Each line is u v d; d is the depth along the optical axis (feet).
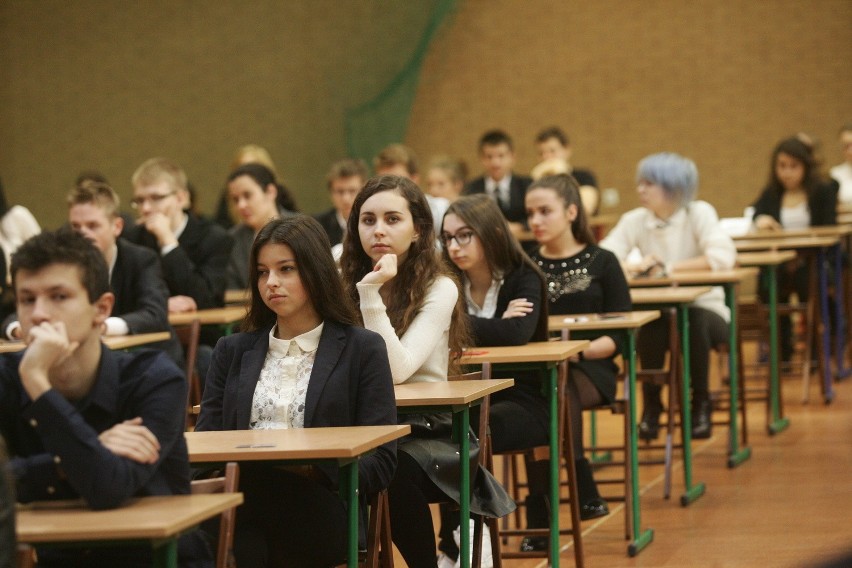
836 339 37.32
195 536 11.10
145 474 10.07
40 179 53.21
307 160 51.57
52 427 9.81
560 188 22.34
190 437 12.19
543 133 45.62
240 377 13.78
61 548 10.72
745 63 51.85
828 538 20.31
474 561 15.60
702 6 52.08
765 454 27.94
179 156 52.85
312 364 13.70
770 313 30.63
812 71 51.34
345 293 13.87
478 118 53.93
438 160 40.45
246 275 32.17
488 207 19.29
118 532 8.91
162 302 22.98
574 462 19.33
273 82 51.85
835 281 36.52
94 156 53.16
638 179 29.48
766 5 51.57
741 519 22.09
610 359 21.66
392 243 16.08
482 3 53.57
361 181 31.81
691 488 23.93
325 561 12.92
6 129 53.26
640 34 52.60
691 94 52.34
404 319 15.94
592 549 20.51
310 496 12.82
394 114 50.72
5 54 53.06
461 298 16.66
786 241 33.30
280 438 11.85
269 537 12.85
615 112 53.01
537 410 18.48
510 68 53.57
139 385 10.60
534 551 18.61
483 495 15.38
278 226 13.64
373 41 50.72
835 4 50.98
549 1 53.21
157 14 52.65
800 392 35.83
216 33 52.11
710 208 29.17
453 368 16.74
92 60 52.90
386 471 13.23
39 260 10.21
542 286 19.27
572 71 53.16
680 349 24.44
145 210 27.45
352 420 13.48
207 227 27.96
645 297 23.66
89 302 10.38
